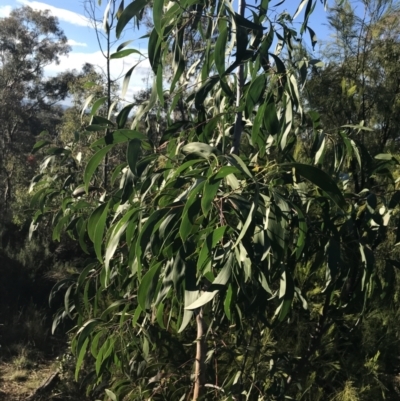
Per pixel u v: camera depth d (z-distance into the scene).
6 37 20.62
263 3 1.72
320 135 1.78
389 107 2.60
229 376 2.46
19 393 4.97
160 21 1.44
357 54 2.70
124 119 1.87
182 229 1.30
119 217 1.95
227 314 1.49
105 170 3.80
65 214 2.39
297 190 1.81
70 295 2.36
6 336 6.39
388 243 2.38
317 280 2.67
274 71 1.62
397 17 2.68
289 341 2.75
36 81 21.78
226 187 1.56
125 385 2.35
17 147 19.34
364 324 2.71
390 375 2.83
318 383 2.77
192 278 1.42
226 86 1.64
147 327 2.21
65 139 7.80
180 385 2.37
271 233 1.40
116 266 2.25
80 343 2.05
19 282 7.32
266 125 1.56
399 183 2.12
